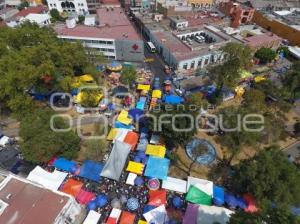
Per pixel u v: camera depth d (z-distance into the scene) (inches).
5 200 1569.9
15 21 4530.0
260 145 2412.6
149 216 1763.0
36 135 2007.9
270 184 1601.9
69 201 1600.6
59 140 2075.5
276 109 2810.0
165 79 3489.2
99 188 2030.0
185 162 2299.5
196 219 1722.4
